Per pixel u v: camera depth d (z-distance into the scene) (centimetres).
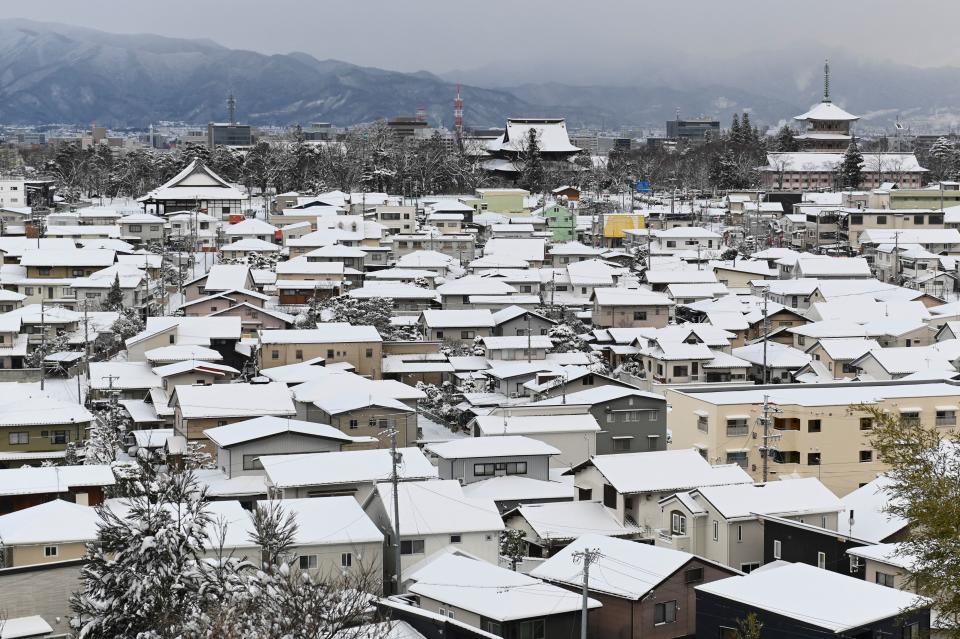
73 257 8850
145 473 3344
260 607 2072
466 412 5925
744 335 7869
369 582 3119
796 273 9569
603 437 5191
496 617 2883
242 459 4631
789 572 3000
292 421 4972
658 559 3209
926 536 1873
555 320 8175
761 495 3766
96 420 5381
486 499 3881
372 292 8494
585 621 2723
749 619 2425
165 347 6625
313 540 3412
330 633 2091
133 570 2247
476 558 3484
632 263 10575
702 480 3981
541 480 4547
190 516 2612
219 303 7988
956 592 1811
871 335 7362
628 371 7206
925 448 1923
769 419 4569
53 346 7019
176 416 5462
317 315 7900
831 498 3769
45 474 4003
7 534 3288
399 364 6912
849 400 4756
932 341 7362
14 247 9444
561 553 3388
